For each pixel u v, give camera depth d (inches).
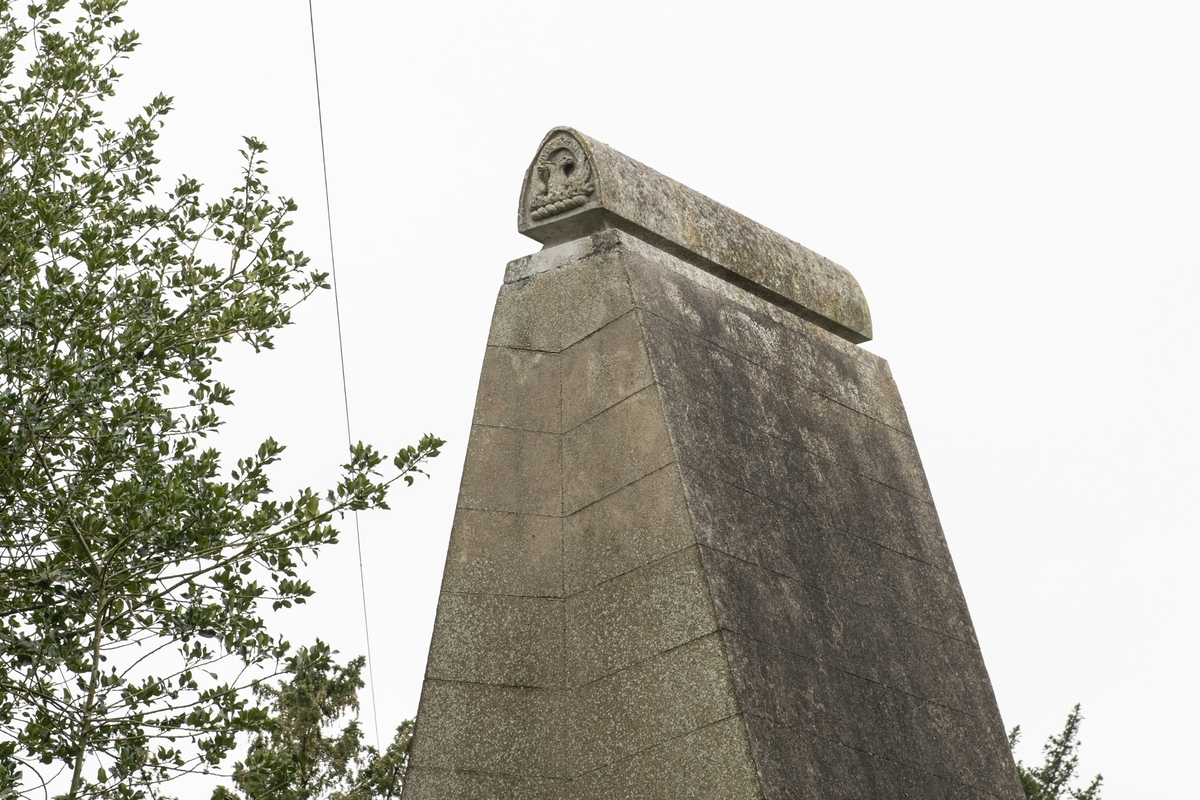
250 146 292.5
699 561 199.6
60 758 239.3
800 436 233.6
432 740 205.3
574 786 199.3
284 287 287.1
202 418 261.3
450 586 213.8
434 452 259.6
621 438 214.4
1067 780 550.3
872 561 230.2
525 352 227.9
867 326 263.9
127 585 244.7
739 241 245.1
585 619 207.8
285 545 250.1
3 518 245.0
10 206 267.0
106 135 296.4
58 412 251.3
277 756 247.9
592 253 227.8
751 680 193.9
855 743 203.8
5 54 294.0
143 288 259.8
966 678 231.6
